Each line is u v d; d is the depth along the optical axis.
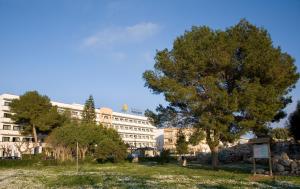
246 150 69.19
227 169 44.28
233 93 40.06
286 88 44.22
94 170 46.66
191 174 37.47
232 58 43.06
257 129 42.91
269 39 43.53
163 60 46.19
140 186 24.81
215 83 42.72
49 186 25.62
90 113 114.00
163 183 27.17
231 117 40.12
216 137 43.69
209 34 45.31
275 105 39.75
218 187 24.08
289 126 58.28
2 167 57.25
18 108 93.12
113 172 42.03
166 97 44.28
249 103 38.97
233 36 44.03
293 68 44.84
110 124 170.25
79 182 27.81
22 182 29.31
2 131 113.44
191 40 45.81
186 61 44.19
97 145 71.62
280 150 59.50
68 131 66.69
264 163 55.78
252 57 40.34
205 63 43.03
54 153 67.88
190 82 45.59
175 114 48.25
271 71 40.16
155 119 50.06
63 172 43.00
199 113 43.12
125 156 68.69
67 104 141.50
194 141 43.34
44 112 95.31
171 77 46.53
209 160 68.19
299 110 55.50
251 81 41.78
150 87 47.44
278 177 31.61
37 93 96.69
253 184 26.12
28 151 104.62
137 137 187.12
